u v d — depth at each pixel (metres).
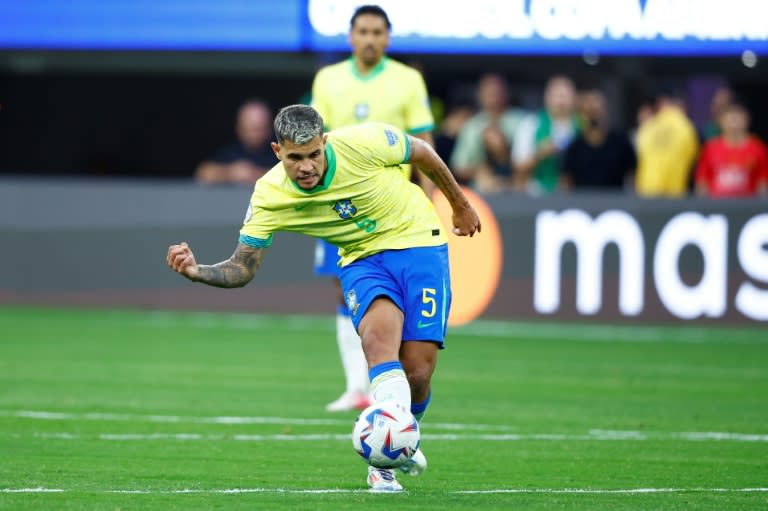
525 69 63.50
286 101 78.50
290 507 19.56
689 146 57.41
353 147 20.78
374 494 20.92
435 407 33.28
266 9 58.56
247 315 57.12
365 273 21.12
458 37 57.09
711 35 56.62
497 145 58.22
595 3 56.94
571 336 51.59
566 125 58.38
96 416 30.44
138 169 79.25
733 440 28.17
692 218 52.94
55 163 79.25
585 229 53.66
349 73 32.47
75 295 58.47
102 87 78.75
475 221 22.28
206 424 29.50
